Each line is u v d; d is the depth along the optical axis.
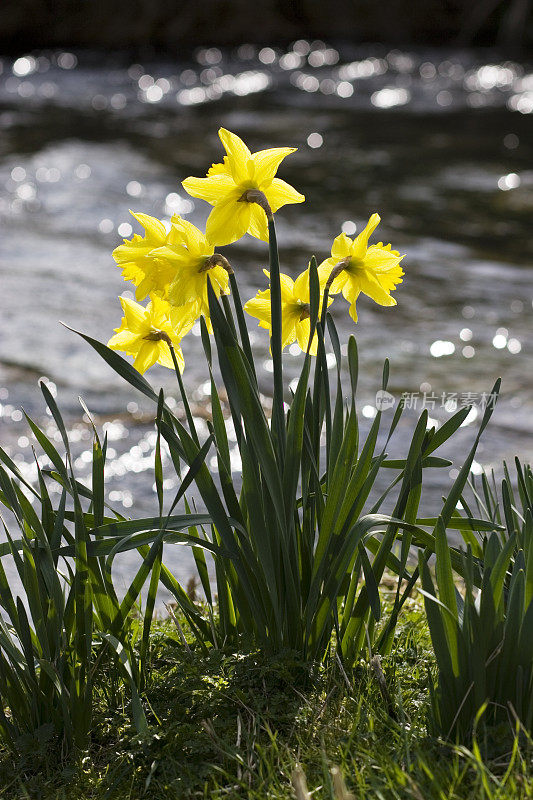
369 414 6.68
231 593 3.19
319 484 2.98
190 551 4.85
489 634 2.60
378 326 8.61
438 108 19.75
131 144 15.50
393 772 2.49
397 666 3.13
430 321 8.75
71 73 22.64
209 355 2.87
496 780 2.36
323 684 2.95
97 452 2.93
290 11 27.33
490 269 10.25
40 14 25.28
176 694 2.96
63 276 9.63
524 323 8.69
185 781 2.62
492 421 6.54
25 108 18.36
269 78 22.91
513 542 2.57
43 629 2.83
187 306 2.75
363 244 2.88
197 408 6.93
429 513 5.09
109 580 2.94
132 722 2.89
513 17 27.97
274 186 2.73
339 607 3.39
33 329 8.21
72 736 2.85
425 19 28.19
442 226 11.73
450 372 7.50
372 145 16.14
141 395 7.12
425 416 2.89
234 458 6.15
